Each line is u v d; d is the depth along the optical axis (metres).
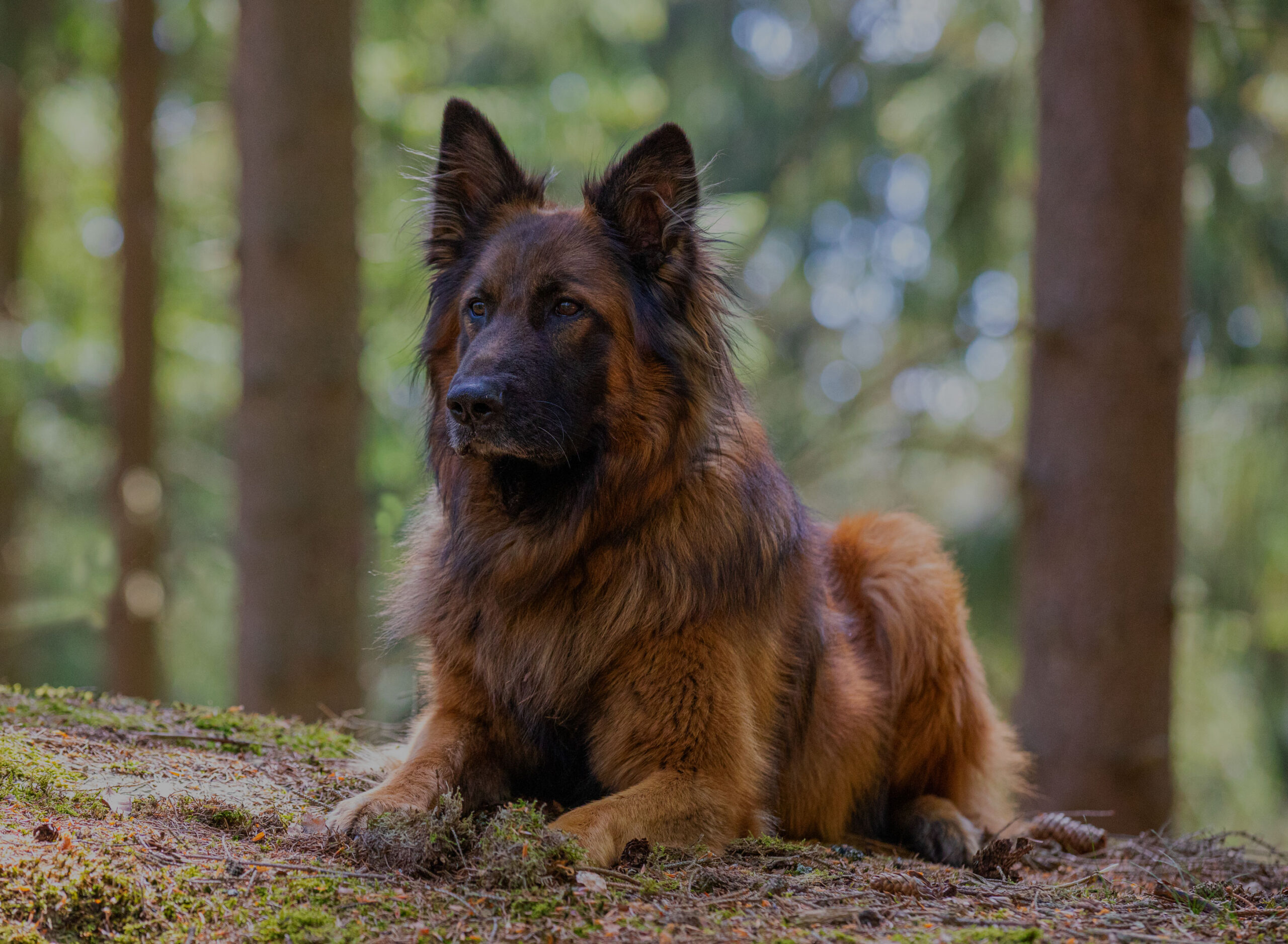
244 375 9.95
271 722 5.86
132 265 14.37
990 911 3.62
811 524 5.63
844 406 11.26
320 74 9.81
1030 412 9.09
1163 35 8.61
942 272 13.37
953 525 15.29
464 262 5.11
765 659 4.60
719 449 4.71
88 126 16.86
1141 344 8.62
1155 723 8.64
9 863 3.20
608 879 3.62
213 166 17.53
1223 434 11.59
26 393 16.03
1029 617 8.97
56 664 17.72
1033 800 8.73
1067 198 8.78
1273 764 14.03
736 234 5.61
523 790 4.76
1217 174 11.11
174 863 3.48
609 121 17.22
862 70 14.37
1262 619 12.95
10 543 15.84
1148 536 8.63
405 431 15.19
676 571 4.39
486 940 3.12
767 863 4.04
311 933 3.12
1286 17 10.18
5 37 14.53
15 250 16.02
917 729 5.60
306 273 9.80
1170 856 4.90
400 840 3.59
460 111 5.20
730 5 22.00
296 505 9.77
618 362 4.64
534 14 16.45
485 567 4.58
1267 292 11.66
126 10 14.21
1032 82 11.56
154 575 14.38
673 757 4.32
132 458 14.42
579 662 4.43
